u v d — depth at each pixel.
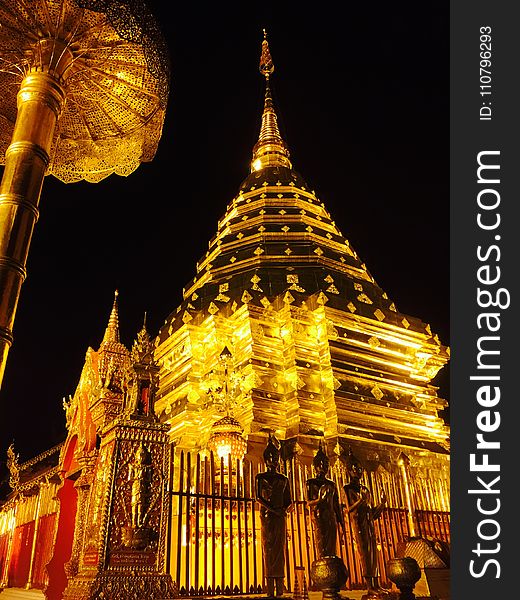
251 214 26.36
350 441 16.72
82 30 11.04
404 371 20.45
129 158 14.72
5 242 8.51
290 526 11.87
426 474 17.50
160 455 8.25
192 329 19.38
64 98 10.75
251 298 18.77
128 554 7.47
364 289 21.98
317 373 18.23
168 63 11.65
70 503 11.42
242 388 17.56
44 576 12.73
